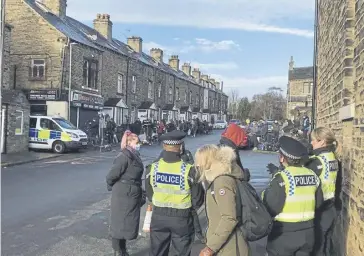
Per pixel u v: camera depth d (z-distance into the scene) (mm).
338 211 5223
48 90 25906
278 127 27562
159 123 35875
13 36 26672
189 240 4559
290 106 54000
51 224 7535
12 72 26609
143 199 5832
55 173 14648
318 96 10211
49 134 22453
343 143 5633
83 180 13023
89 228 7281
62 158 20172
